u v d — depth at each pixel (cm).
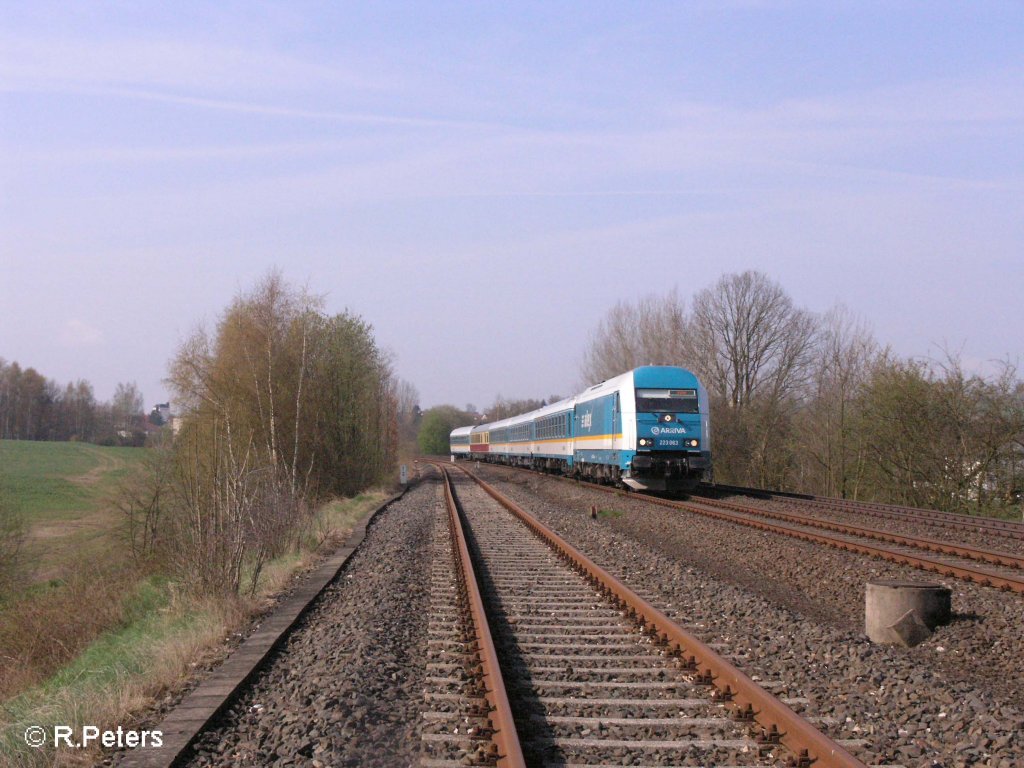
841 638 905
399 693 750
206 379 3284
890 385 3073
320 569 1479
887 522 2088
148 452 2544
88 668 996
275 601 1202
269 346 3447
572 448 3894
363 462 4219
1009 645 930
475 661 834
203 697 720
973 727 630
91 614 1476
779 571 1434
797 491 4375
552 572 1423
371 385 4400
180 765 595
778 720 623
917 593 977
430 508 2866
